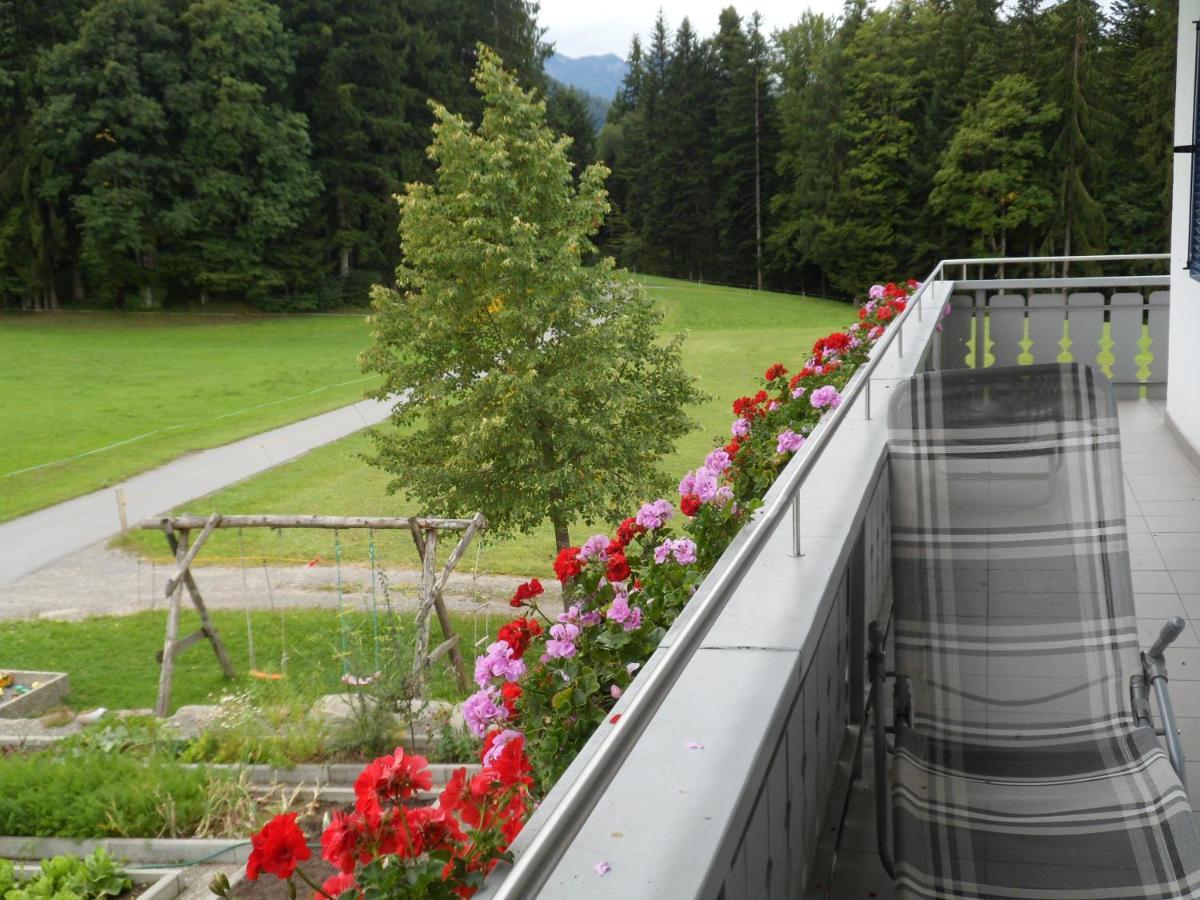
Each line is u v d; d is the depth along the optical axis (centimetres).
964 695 247
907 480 263
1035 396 259
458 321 1894
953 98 5741
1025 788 225
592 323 1920
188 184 5994
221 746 928
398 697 952
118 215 5575
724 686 171
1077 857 206
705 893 119
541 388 1789
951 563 257
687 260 7938
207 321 5841
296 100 6400
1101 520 253
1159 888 197
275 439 2955
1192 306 716
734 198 7525
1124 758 229
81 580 1825
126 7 5566
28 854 770
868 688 300
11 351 4609
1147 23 4969
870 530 313
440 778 834
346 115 6225
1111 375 962
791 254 7019
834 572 227
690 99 7644
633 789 140
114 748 942
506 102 2078
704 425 2930
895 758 236
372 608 1630
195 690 1330
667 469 2453
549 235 2033
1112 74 5212
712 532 369
